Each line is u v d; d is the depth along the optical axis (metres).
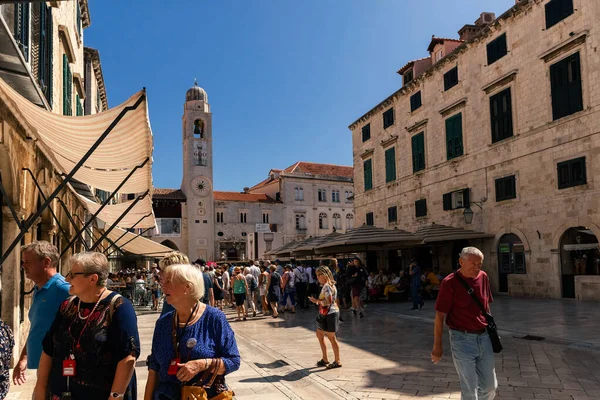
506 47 20.94
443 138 25.42
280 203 66.06
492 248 21.58
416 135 27.95
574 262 17.77
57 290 4.44
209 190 61.53
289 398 6.57
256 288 19.91
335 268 17.25
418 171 27.59
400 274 21.31
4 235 8.70
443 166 25.34
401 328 12.66
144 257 27.17
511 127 20.64
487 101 22.06
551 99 18.50
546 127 18.70
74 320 3.31
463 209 23.47
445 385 6.77
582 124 17.12
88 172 9.53
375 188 32.75
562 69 18.09
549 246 18.44
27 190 9.64
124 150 7.17
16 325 8.67
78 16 18.94
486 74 22.23
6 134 7.90
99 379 3.21
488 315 4.88
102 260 3.48
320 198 68.88
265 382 7.50
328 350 9.95
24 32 8.46
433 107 26.36
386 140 31.08
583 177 17.05
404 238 20.95
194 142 62.00
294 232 66.25
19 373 4.42
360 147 35.16
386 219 31.27
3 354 3.36
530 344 9.57
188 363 3.09
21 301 9.52
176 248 59.84
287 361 9.04
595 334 10.09
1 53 6.50
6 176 8.55
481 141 22.45
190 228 60.00
